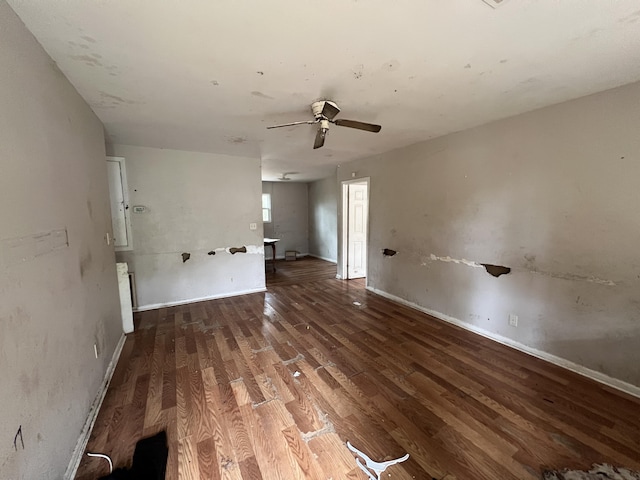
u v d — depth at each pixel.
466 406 1.93
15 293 1.10
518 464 1.48
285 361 2.54
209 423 1.79
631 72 1.83
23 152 1.23
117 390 2.13
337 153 4.36
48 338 1.35
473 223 3.07
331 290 4.91
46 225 1.41
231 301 4.31
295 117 2.68
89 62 1.66
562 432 1.69
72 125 1.89
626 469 1.44
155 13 1.27
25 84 1.29
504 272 2.81
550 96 2.21
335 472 1.44
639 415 1.82
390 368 2.41
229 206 4.49
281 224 8.40
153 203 3.94
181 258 4.18
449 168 3.31
